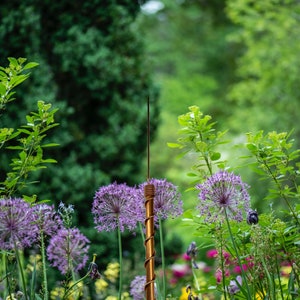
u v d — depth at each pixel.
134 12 7.67
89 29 7.07
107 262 6.37
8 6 6.32
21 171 3.08
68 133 6.67
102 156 7.07
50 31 6.96
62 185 6.46
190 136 3.15
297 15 11.41
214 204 2.73
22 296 2.90
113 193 2.83
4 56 6.25
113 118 7.20
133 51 7.44
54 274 5.36
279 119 12.46
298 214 3.19
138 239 6.62
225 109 18.14
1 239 2.59
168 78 18.84
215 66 19.23
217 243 3.01
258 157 3.14
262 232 2.94
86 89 7.11
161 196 2.86
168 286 6.04
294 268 3.18
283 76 12.34
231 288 3.15
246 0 11.34
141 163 7.41
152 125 7.56
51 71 6.83
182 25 19.34
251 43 12.70
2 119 6.02
